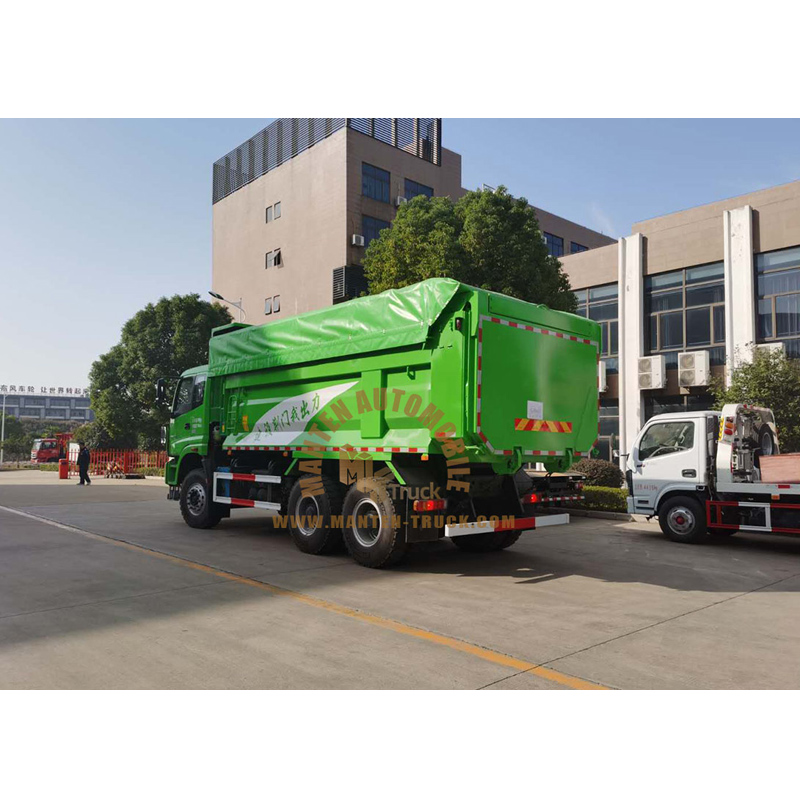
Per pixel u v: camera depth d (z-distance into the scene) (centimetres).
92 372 3153
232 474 1032
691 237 1998
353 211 2912
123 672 415
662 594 651
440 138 3334
